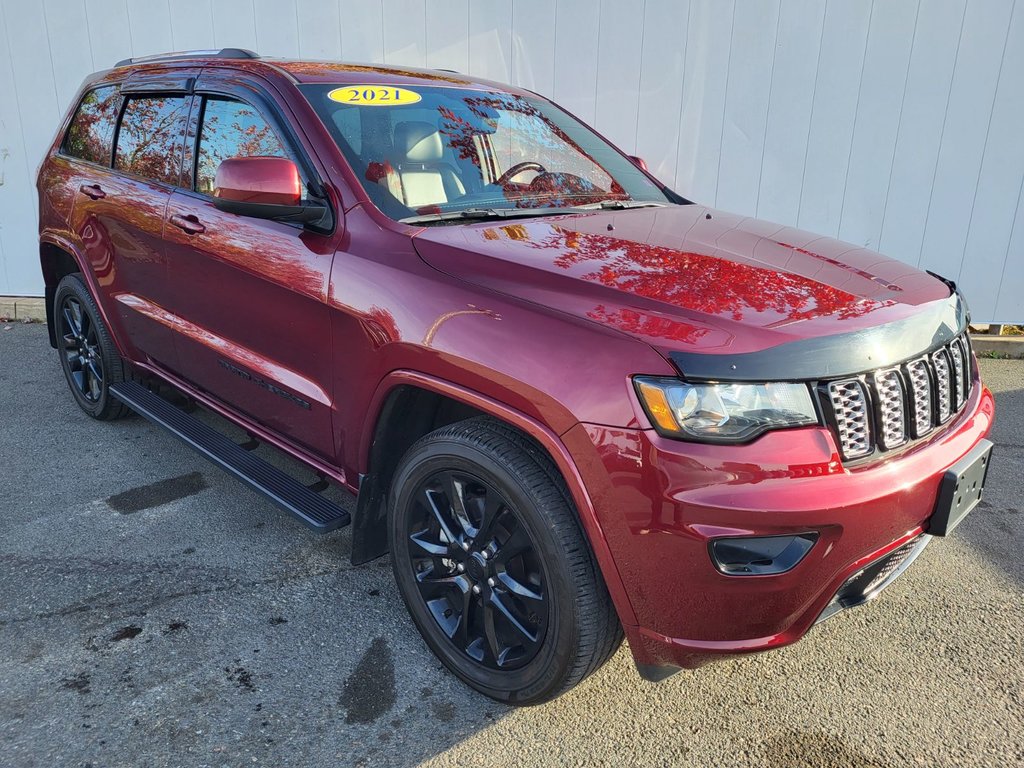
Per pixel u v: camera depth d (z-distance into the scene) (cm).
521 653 224
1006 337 593
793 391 180
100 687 231
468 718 226
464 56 584
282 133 275
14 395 474
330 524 256
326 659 248
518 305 203
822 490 177
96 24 605
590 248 231
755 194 582
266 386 284
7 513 331
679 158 582
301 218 254
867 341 191
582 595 197
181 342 329
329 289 245
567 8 562
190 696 229
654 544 180
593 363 186
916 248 578
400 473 238
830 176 570
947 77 539
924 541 225
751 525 173
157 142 341
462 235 236
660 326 185
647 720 227
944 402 215
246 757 208
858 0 532
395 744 215
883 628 270
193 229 301
